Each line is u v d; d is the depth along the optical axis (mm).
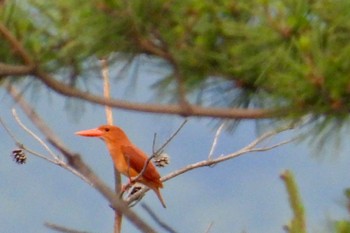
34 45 8438
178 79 8461
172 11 8031
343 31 7742
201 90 8617
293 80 7715
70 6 8141
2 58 8609
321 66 7566
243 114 8461
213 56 8289
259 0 7688
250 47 8016
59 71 8578
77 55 8422
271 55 7844
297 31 7711
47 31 8422
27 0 8344
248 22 8031
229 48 8258
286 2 7742
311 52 7582
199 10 7984
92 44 8273
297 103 7980
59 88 8609
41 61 8484
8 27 8414
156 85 8531
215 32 8172
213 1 8023
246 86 8547
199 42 8211
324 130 8133
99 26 8102
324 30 7703
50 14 8328
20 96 8820
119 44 8266
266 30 7758
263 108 8484
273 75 7984
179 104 8539
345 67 7590
